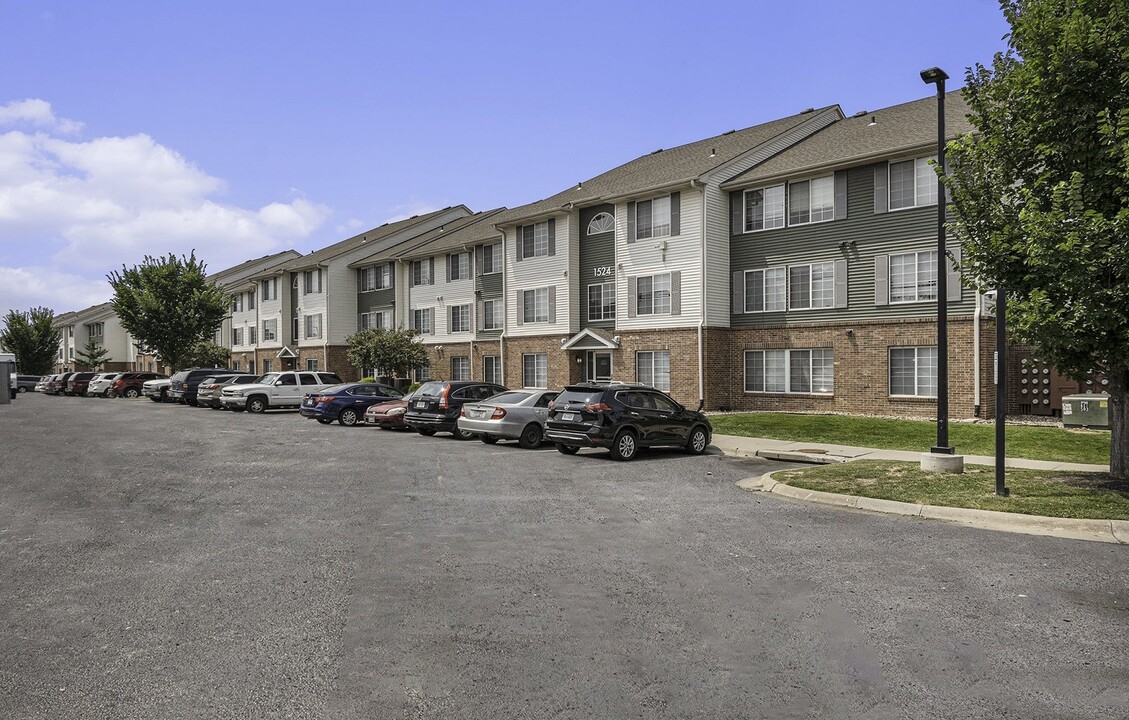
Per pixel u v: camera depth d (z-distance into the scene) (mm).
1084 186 9922
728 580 6508
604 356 30297
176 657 4758
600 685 4344
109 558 7234
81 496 10742
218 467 13914
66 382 52656
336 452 16500
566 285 31328
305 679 4422
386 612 5637
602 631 5238
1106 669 4594
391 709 4035
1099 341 9539
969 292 21203
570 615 5582
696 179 26016
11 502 10266
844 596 6051
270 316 54281
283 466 14094
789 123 30219
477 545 7801
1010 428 18422
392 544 7836
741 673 4531
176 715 3967
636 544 7859
